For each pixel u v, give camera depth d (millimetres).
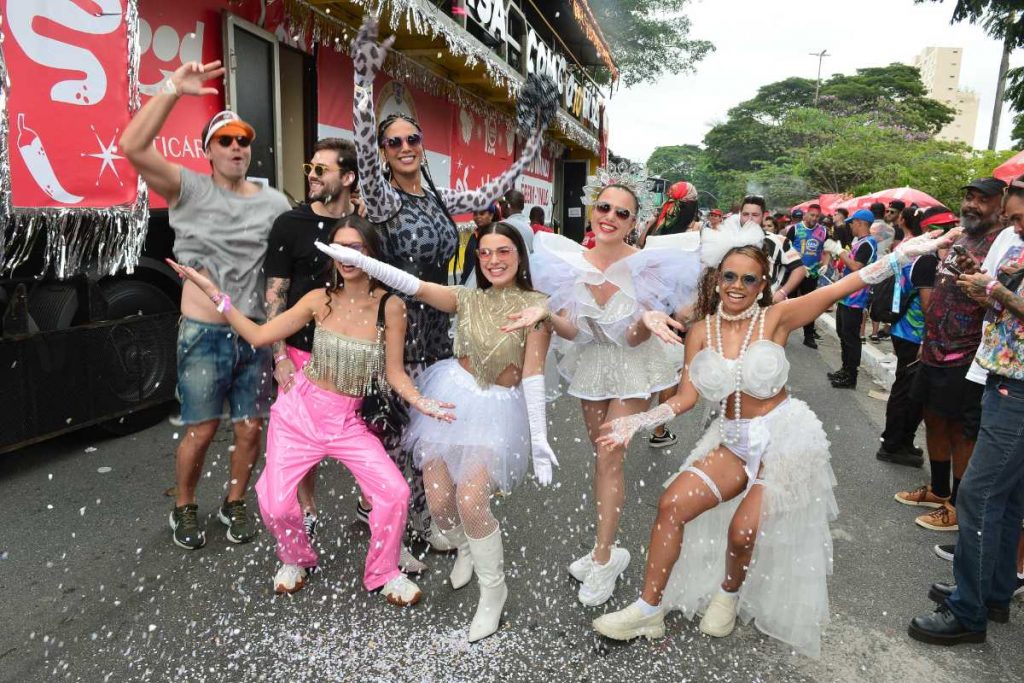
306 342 3014
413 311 2982
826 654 2551
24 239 3350
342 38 6691
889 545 3471
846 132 42156
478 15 8062
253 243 3102
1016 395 2428
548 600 2820
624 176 3094
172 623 2578
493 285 2678
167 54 4539
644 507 3807
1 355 3619
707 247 2535
